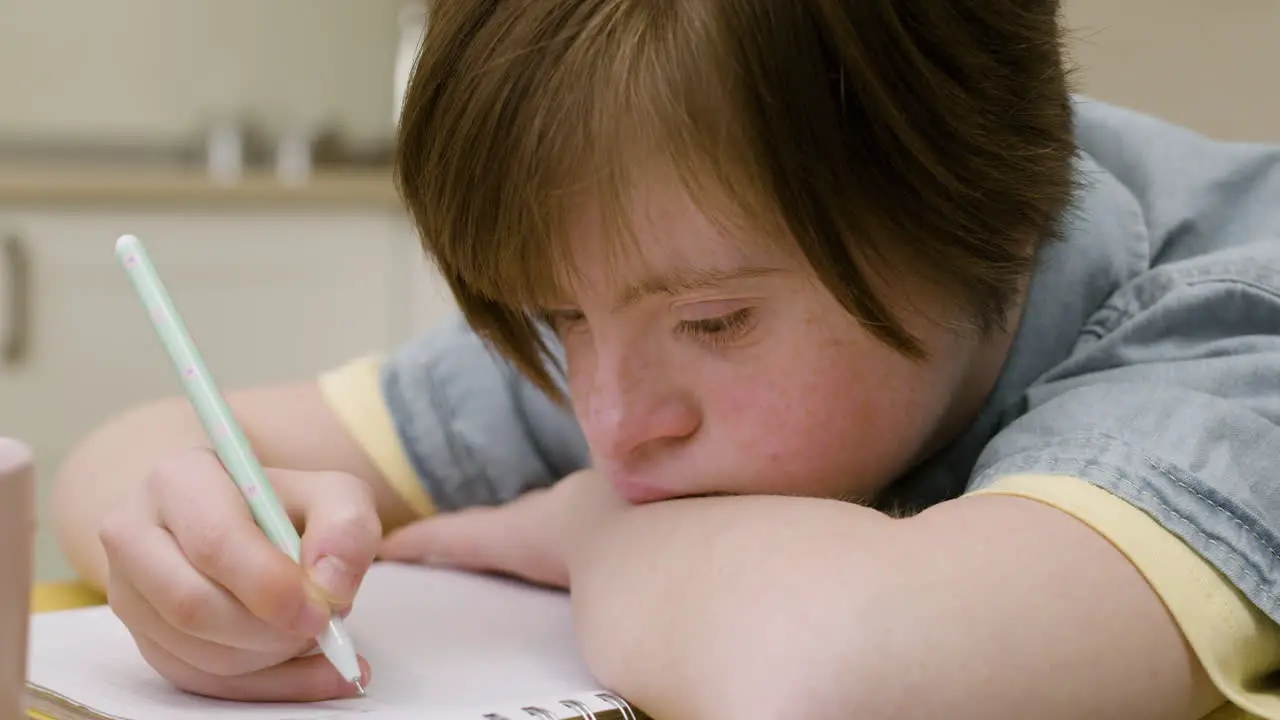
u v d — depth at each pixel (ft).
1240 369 1.53
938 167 1.35
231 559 1.31
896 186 1.33
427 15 1.52
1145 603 1.24
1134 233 1.90
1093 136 2.09
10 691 0.95
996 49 1.43
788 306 1.40
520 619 1.69
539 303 1.49
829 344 1.42
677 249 1.35
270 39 7.25
